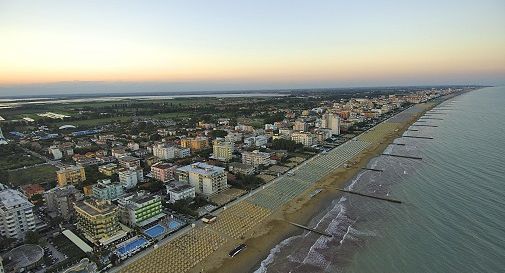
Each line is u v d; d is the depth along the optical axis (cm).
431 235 15588
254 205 19775
